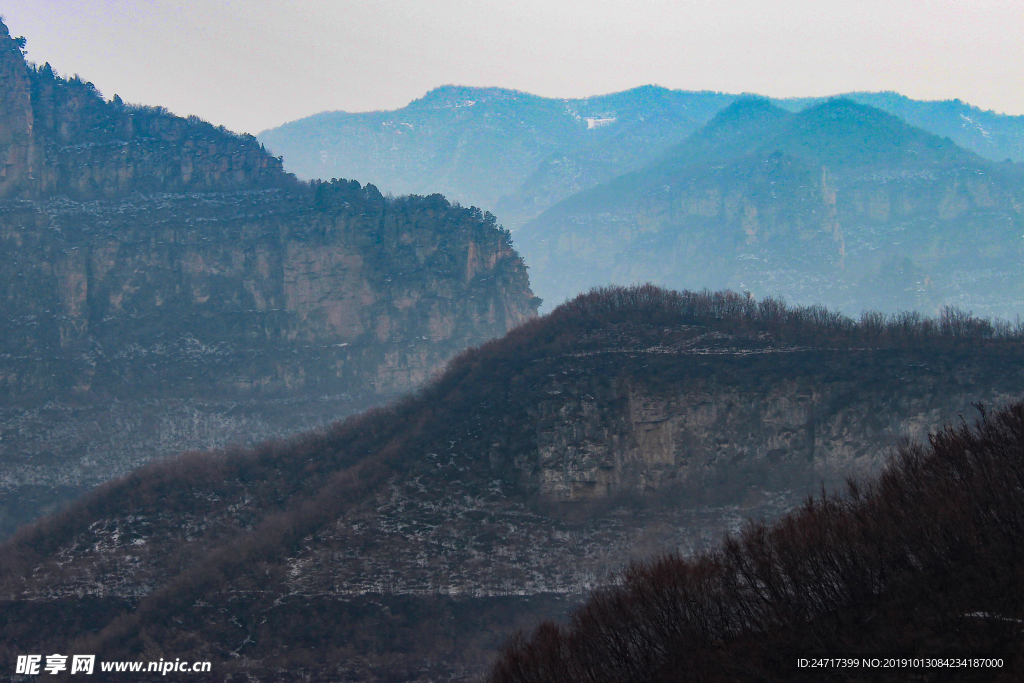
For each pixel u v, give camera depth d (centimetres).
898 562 13638
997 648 11956
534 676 15800
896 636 12700
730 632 14450
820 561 14050
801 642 13400
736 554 15050
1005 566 12825
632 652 15188
